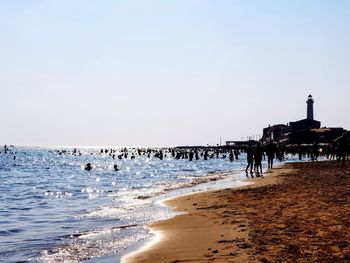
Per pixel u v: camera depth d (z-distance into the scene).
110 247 10.68
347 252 7.95
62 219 16.83
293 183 24.08
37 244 11.74
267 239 9.62
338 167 38.34
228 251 8.82
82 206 21.41
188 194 22.72
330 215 12.09
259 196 18.84
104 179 46.81
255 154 34.28
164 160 119.25
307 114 146.25
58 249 10.84
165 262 8.47
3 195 29.62
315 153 65.62
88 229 13.91
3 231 14.30
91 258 9.60
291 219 12.01
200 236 10.90
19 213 19.56
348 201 14.79
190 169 64.31
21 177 52.75
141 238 11.59
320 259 7.60
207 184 30.62
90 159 135.75
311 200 15.70
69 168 77.81
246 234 10.48
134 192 28.25
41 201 25.11
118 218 15.99
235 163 84.81
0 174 59.31
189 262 8.27
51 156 168.75
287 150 108.31
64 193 30.38
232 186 26.56
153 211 17.19
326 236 9.42
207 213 15.12
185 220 13.98
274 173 36.38
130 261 8.83
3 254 10.52
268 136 157.38
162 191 27.45
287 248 8.57
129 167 79.25
